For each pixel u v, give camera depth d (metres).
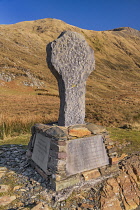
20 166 4.88
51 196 3.60
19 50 58.62
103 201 3.61
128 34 133.75
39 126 4.83
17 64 42.50
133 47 108.00
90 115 14.82
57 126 4.57
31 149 5.02
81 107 4.80
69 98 4.59
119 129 9.80
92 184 4.07
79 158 4.16
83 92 4.80
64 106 4.56
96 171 4.32
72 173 4.00
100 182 4.16
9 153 5.89
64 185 3.82
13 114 13.14
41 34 90.00
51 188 3.82
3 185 3.87
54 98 26.08
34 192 3.69
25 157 5.53
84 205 3.46
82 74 4.73
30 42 73.38
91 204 3.53
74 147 4.14
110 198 3.72
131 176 4.48
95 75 60.56
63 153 3.92
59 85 4.70
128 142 7.12
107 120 13.00
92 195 3.78
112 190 3.95
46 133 4.25
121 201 3.79
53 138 4.04
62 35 4.49
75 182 3.98
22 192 3.69
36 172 4.51
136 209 3.71
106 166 4.54
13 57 47.59
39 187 3.85
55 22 110.81
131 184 4.25
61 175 3.83
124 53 98.31
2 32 72.75
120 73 71.19
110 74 66.69
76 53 4.60
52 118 11.46
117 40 112.25
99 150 4.53
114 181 4.21
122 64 83.31
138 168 4.78
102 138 4.65
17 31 81.94
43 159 4.33
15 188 3.81
